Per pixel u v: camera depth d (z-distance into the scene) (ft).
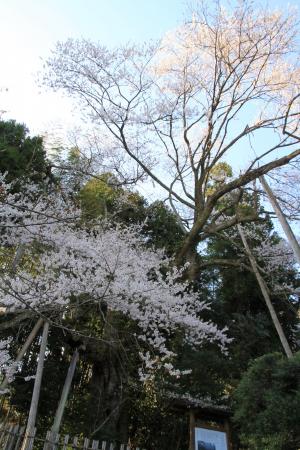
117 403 25.95
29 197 28.12
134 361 27.96
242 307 36.63
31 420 18.43
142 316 22.79
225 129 34.32
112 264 21.48
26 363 27.04
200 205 33.96
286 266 36.88
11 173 26.68
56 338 27.20
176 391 26.25
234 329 32.91
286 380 15.90
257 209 37.86
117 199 33.96
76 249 22.77
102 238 23.97
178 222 35.76
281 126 32.14
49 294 19.69
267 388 16.40
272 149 31.04
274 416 15.06
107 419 24.82
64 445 18.54
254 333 32.04
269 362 17.10
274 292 32.83
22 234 22.88
